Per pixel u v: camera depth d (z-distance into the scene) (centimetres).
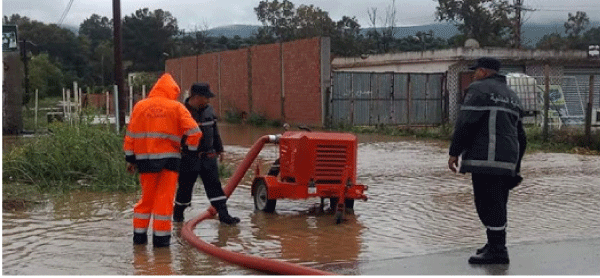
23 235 720
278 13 5525
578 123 2553
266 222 802
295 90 2872
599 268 583
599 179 1198
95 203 914
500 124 589
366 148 1850
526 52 3098
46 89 5434
